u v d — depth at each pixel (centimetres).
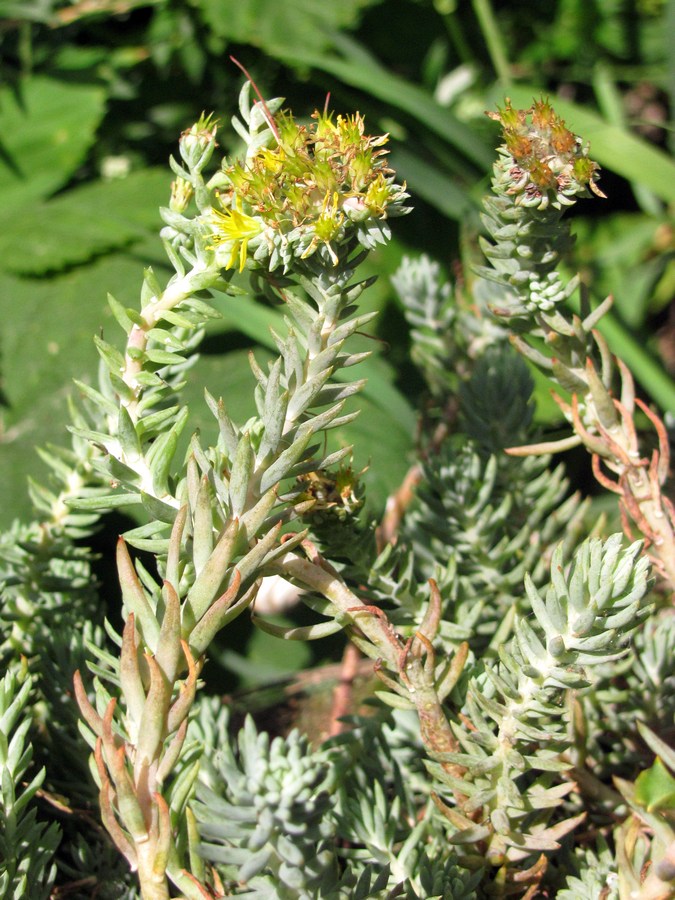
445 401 51
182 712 25
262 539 27
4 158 100
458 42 116
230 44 104
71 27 103
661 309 117
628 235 114
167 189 95
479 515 38
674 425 45
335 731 42
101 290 85
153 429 29
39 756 36
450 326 50
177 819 26
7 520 70
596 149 83
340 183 27
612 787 35
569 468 73
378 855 31
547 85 124
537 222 32
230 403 71
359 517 34
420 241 100
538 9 123
